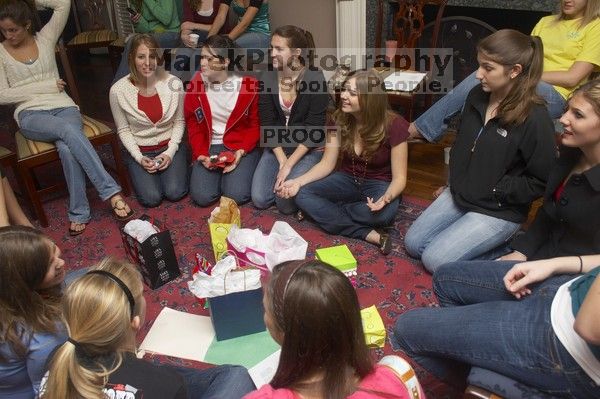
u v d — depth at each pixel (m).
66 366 1.01
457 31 3.54
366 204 2.41
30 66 2.68
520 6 3.12
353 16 3.72
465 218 2.12
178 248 2.43
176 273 2.21
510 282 1.32
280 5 4.08
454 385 1.42
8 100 2.68
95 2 4.63
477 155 2.06
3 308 1.22
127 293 1.10
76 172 2.55
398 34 3.36
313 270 0.92
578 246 1.58
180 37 3.86
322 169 2.48
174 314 2.00
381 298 2.05
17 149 2.61
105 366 1.05
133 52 2.58
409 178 2.96
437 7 3.55
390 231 2.48
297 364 0.89
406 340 1.42
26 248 1.27
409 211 2.64
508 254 1.98
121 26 5.05
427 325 1.35
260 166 2.76
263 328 1.87
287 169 2.61
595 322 0.95
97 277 1.09
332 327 0.87
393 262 2.26
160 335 1.89
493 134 2.00
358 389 0.90
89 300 1.04
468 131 2.12
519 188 1.98
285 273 0.94
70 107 2.78
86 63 5.53
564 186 1.56
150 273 2.11
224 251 2.11
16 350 1.22
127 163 3.16
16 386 1.30
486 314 1.26
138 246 2.07
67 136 2.49
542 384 1.14
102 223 2.69
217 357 1.79
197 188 2.75
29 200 2.66
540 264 1.31
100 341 1.04
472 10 3.45
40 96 2.72
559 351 1.09
